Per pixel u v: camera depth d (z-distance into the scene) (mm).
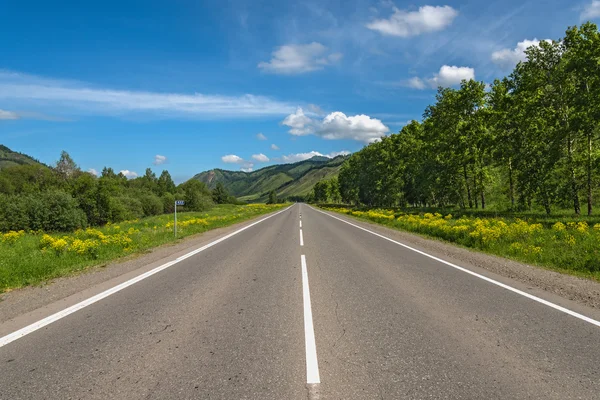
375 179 57656
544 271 7672
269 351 3547
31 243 13977
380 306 5070
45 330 4191
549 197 24312
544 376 3020
